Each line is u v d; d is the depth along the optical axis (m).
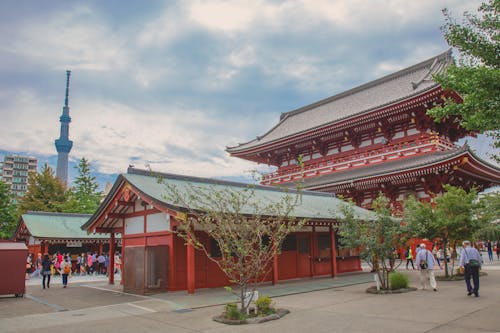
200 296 16.98
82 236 39.19
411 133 42.06
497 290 17.06
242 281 13.03
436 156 35.94
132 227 21.98
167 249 19.12
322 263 25.98
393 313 12.51
